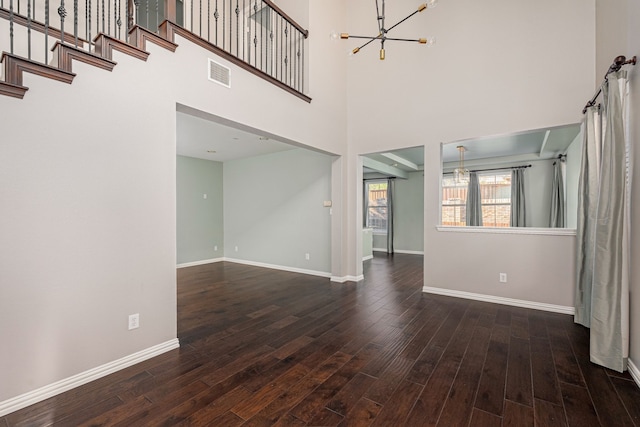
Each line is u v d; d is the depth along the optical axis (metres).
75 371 1.98
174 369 2.21
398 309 3.58
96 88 2.08
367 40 4.75
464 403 1.82
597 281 2.29
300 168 5.91
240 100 3.12
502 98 3.68
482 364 2.29
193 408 1.77
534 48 3.49
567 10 3.31
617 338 2.18
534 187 7.03
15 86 1.73
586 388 1.96
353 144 4.95
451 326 3.05
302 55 4.21
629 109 2.25
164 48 2.47
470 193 7.70
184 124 4.28
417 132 4.31
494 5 3.74
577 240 3.11
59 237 1.91
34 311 1.82
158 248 2.43
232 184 7.17
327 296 4.16
